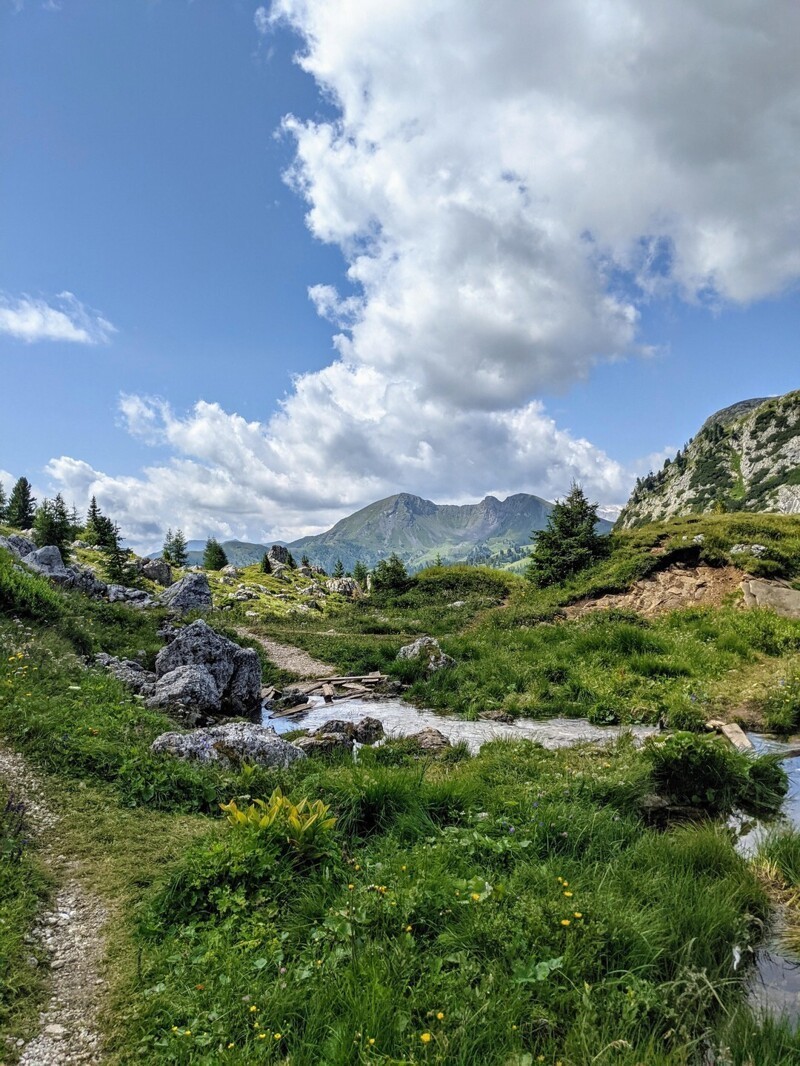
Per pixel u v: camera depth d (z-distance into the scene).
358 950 4.76
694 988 4.47
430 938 5.08
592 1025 4.02
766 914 5.83
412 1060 3.67
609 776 8.88
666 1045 4.11
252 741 10.08
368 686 19.91
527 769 10.08
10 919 5.05
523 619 27.56
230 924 5.19
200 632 16.94
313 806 6.79
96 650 16.61
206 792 8.18
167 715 13.09
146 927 5.18
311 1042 3.96
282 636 29.36
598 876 6.12
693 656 18.20
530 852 6.68
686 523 34.34
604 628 21.75
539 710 15.39
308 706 17.41
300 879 5.93
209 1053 3.88
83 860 6.30
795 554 27.45
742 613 22.67
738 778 8.98
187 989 4.49
